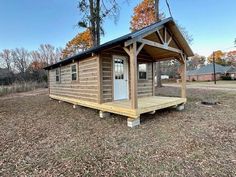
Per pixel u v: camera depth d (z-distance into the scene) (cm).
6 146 338
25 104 887
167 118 526
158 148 310
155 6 1266
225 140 340
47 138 378
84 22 1292
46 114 635
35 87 2122
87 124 484
